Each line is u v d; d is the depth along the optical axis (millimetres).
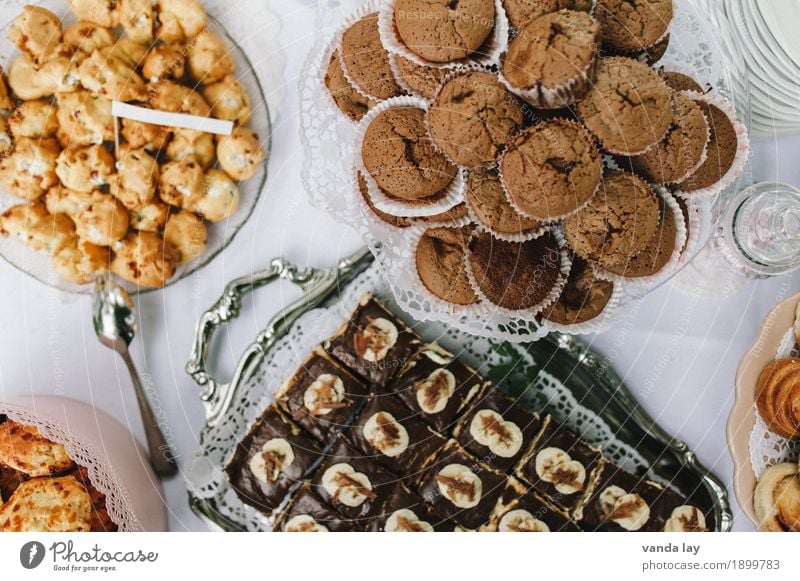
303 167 1210
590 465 1308
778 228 1163
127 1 1208
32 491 1183
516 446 1316
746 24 1100
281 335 1353
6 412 1194
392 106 1014
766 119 1188
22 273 1328
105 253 1259
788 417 1108
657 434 1311
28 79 1224
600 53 875
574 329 1056
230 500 1334
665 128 871
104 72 1189
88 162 1205
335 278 1354
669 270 1010
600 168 889
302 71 1229
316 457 1348
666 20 909
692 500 1294
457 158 937
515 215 952
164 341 1337
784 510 1150
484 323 1098
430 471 1334
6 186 1240
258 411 1359
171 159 1219
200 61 1222
